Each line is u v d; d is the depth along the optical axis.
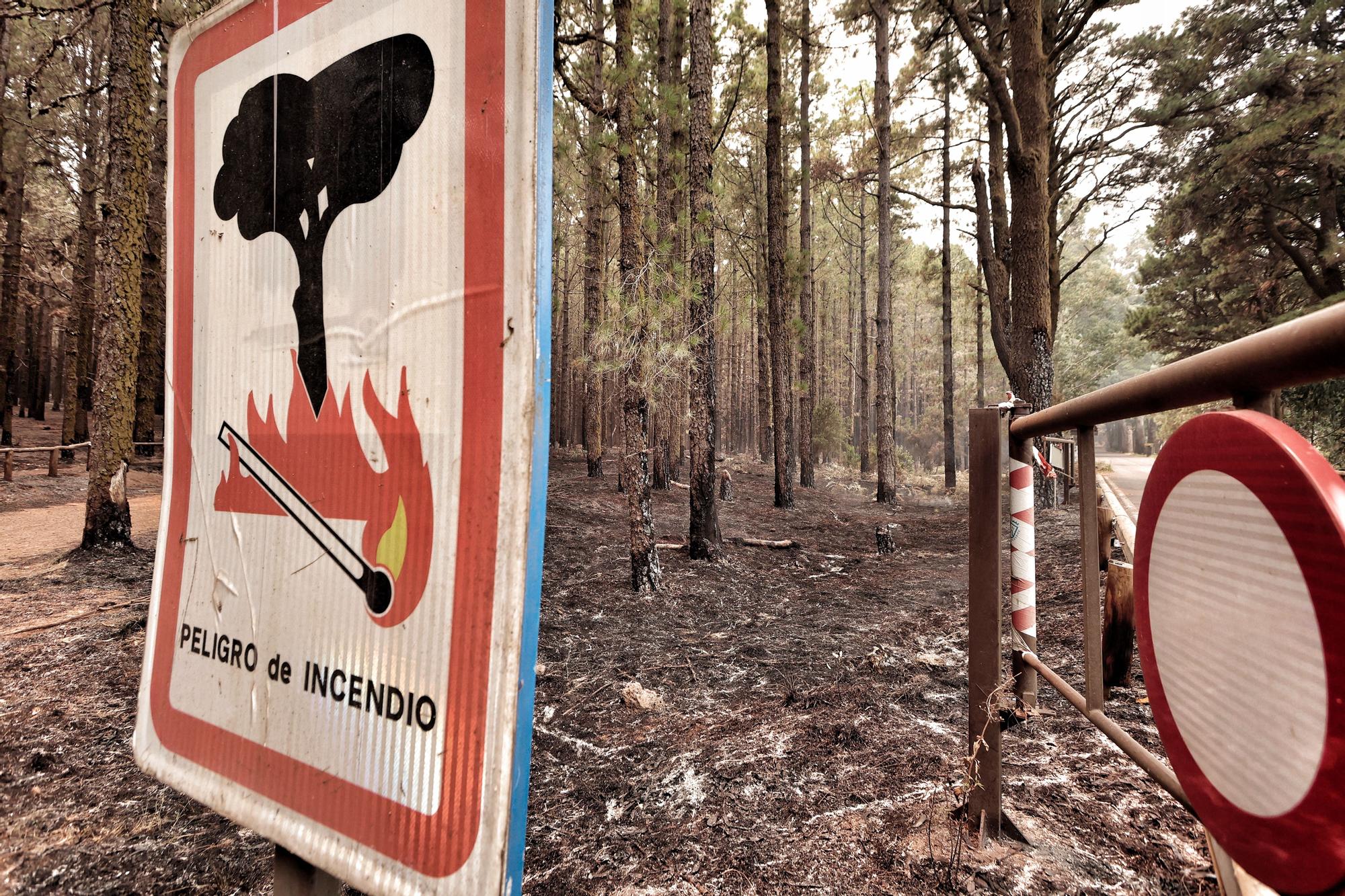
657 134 7.96
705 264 6.70
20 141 11.25
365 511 0.92
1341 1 10.60
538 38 0.77
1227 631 0.60
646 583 5.72
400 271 0.90
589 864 1.97
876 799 2.27
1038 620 4.23
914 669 3.75
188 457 1.24
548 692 3.51
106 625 4.18
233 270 1.16
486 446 0.79
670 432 13.20
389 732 0.87
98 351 6.27
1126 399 1.08
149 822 2.15
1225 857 1.17
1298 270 14.59
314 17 1.03
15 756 2.56
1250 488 0.56
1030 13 7.45
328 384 0.98
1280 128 10.77
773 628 4.77
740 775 2.52
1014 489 1.97
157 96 10.30
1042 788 2.21
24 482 10.74
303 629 0.99
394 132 0.91
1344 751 0.46
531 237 0.76
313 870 1.01
